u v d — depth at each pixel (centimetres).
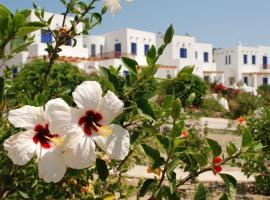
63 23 250
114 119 186
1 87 189
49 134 161
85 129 166
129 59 193
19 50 189
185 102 214
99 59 3516
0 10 164
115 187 283
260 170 719
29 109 158
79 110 165
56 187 224
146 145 187
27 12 174
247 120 716
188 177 203
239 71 5194
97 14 256
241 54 5206
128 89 191
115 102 170
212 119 2336
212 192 703
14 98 257
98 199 247
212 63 5122
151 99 202
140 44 4178
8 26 163
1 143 232
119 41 4119
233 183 194
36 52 2627
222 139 1523
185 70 197
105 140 165
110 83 186
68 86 301
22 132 155
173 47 4512
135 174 773
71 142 161
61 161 159
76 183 265
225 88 3347
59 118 160
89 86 169
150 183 196
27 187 215
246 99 2619
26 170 212
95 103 168
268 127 657
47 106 159
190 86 215
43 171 155
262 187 744
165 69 4419
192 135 601
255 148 209
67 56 3231
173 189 184
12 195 221
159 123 196
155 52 191
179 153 185
